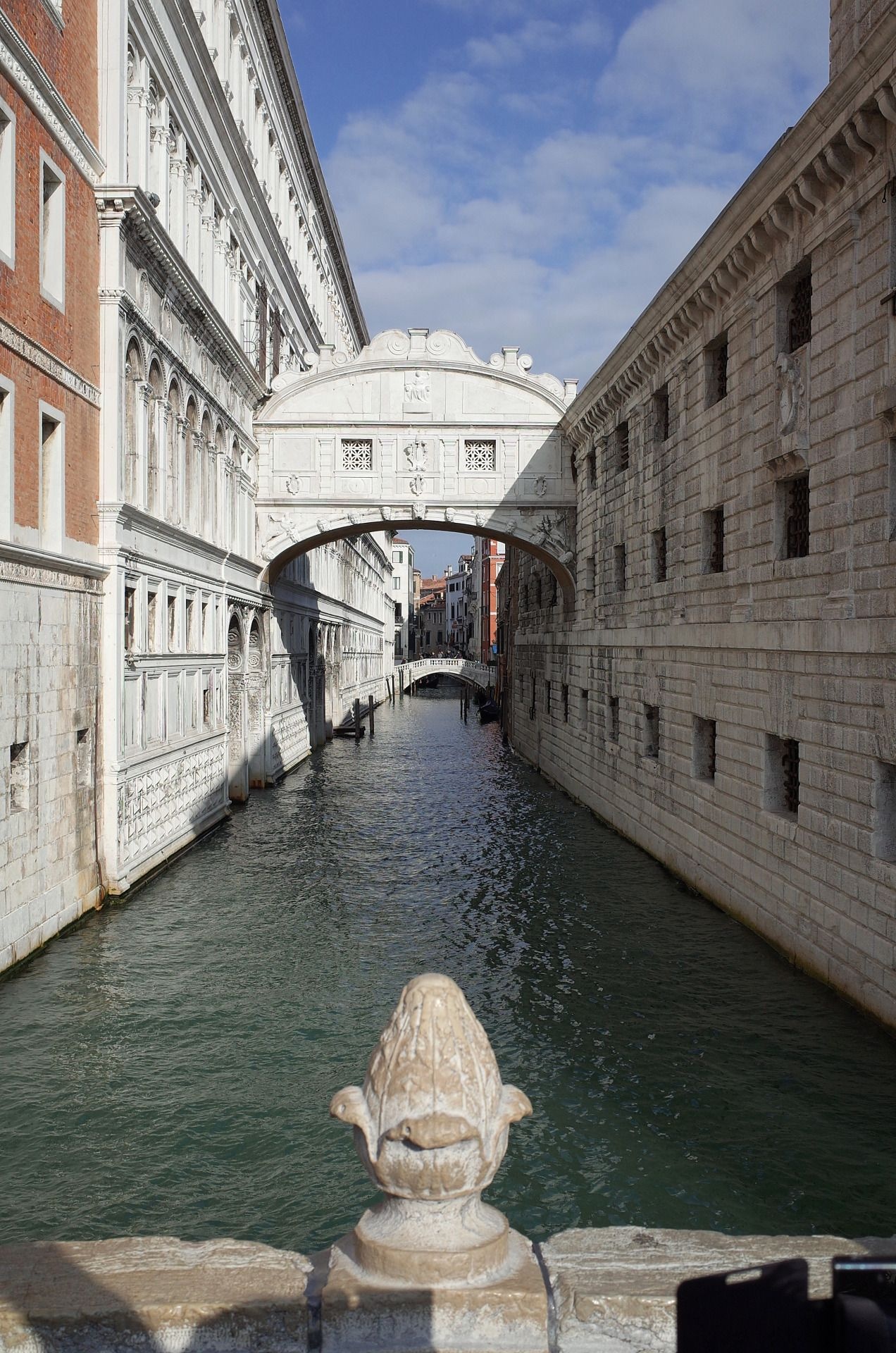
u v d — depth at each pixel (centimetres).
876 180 1167
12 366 1293
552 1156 902
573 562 2941
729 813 1656
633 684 2278
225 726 2539
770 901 1484
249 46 2820
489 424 2920
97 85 1603
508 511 2938
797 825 1384
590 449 2733
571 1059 1103
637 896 1811
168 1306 349
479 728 5819
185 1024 1202
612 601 2488
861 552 1202
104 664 1642
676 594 1948
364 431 2925
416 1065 353
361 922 1636
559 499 2931
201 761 2267
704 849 1784
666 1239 412
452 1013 363
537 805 2847
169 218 1972
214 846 2230
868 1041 1134
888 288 1148
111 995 1288
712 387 1802
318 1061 1105
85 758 1577
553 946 1512
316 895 1806
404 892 1838
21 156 1316
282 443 2930
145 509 1795
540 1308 344
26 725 1343
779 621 1441
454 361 2916
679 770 1936
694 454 1852
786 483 1466
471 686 8594
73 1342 347
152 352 1831
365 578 6881
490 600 10062
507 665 5006
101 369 1620
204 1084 1045
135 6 1666
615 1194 841
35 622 1367
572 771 2991
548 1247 405
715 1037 1155
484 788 3216
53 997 1276
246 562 2692
